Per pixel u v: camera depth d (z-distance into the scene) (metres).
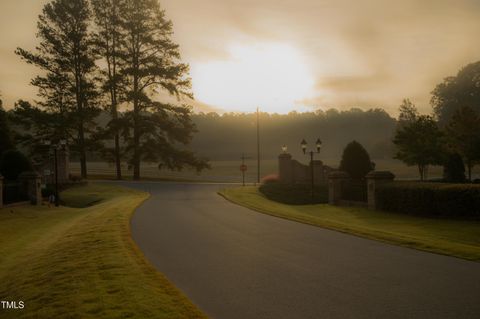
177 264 8.83
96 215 18.31
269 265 8.66
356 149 30.98
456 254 9.51
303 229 13.81
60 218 20.84
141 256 9.47
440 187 17.84
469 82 115.19
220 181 52.47
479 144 33.00
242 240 11.73
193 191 33.47
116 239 11.74
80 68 52.84
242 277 7.73
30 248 13.33
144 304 6.14
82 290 6.96
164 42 53.34
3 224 18.19
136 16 52.66
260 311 5.91
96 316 5.73
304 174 41.69
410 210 19.39
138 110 52.66
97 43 52.44
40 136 52.88
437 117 118.06
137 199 26.14
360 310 5.88
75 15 51.84
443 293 6.61
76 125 51.69
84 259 9.38
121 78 51.34
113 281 7.40
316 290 6.86
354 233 12.75
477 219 16.39
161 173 72.44
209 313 5.86
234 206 21.91
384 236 11.99
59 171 38.47
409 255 9.55
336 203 25.84
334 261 8.98
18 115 51.34
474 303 6.12
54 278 8.00
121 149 53.53
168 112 56.00
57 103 52.88
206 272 8.13
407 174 63.75
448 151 32.06
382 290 6.81
